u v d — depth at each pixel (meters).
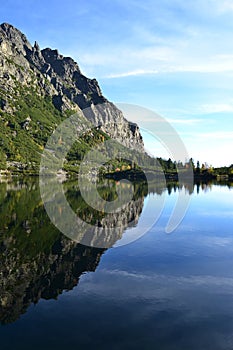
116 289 20.61
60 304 18.70
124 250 29.22
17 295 19.89
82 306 18.42
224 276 22.72
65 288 20.91
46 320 16.95
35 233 36.06
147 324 16.44
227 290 20.34
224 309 17.91
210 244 31.27
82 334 15.61
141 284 21.44
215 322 16.56
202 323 16.47
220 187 102.88
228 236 34.56
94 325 16.38
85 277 22.78
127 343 14.88
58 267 24.84
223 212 50.72
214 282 21.66
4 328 16.25
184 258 26.84
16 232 36.53
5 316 17.39
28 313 17.69
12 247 30.42
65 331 15.88
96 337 15.36
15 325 16.50
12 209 52.78
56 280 22.20
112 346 14.69
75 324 16.52
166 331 15.80
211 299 19.09
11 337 15.44
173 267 24.66
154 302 18.83
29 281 22.06
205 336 15.35
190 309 17.91
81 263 25.83
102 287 20.95
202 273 23.31
